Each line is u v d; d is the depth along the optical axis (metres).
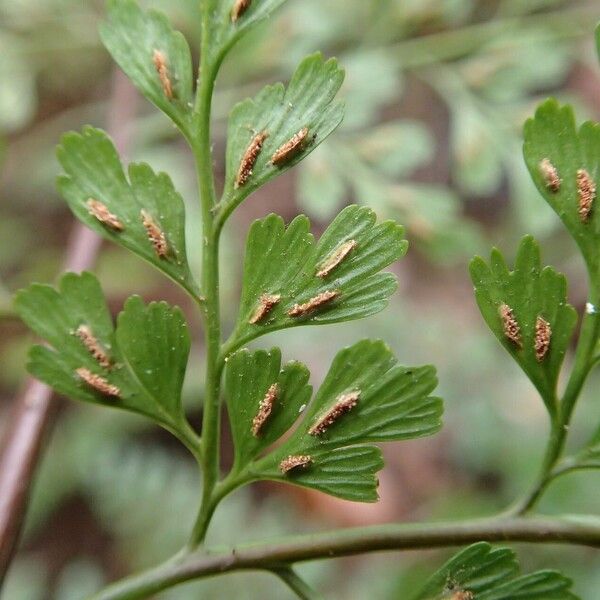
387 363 0.10
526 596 0.11
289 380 0.11
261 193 0.27
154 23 0.11
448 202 0.16
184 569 0.11
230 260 0.18
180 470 0.21
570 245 0.23
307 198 0.16
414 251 0.27
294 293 0.11
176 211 0.11
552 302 0.11
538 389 0.11
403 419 0.10
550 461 0.11
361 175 0.16
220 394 0.11
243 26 0.11
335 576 0.19
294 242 0.10
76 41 0.20
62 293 0.10
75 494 0.23
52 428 0.13
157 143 0.23
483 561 0.11
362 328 0.23
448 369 0.22
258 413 0.11
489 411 0.22
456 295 0.26
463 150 0.17
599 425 0.11
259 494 0.24
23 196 0.26
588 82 0.24
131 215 0.11
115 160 0.11
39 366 0.11
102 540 0.23
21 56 0.19
